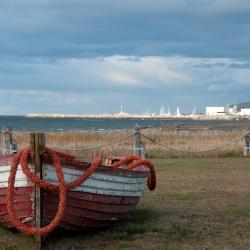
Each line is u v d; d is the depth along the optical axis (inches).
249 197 530.6
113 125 4276.6
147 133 1165.1
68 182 322.3
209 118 7081.7
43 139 311.3
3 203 337.4
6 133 887.7
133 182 380.5
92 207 345.1
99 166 341.4
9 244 342.0
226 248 333.4
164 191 568.7
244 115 7007.9
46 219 324.2
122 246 338.6
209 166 823.1
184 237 362.6
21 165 308.2
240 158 957.8
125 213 387.5
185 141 1104.8
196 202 499.8
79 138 1115.3
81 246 337.4
